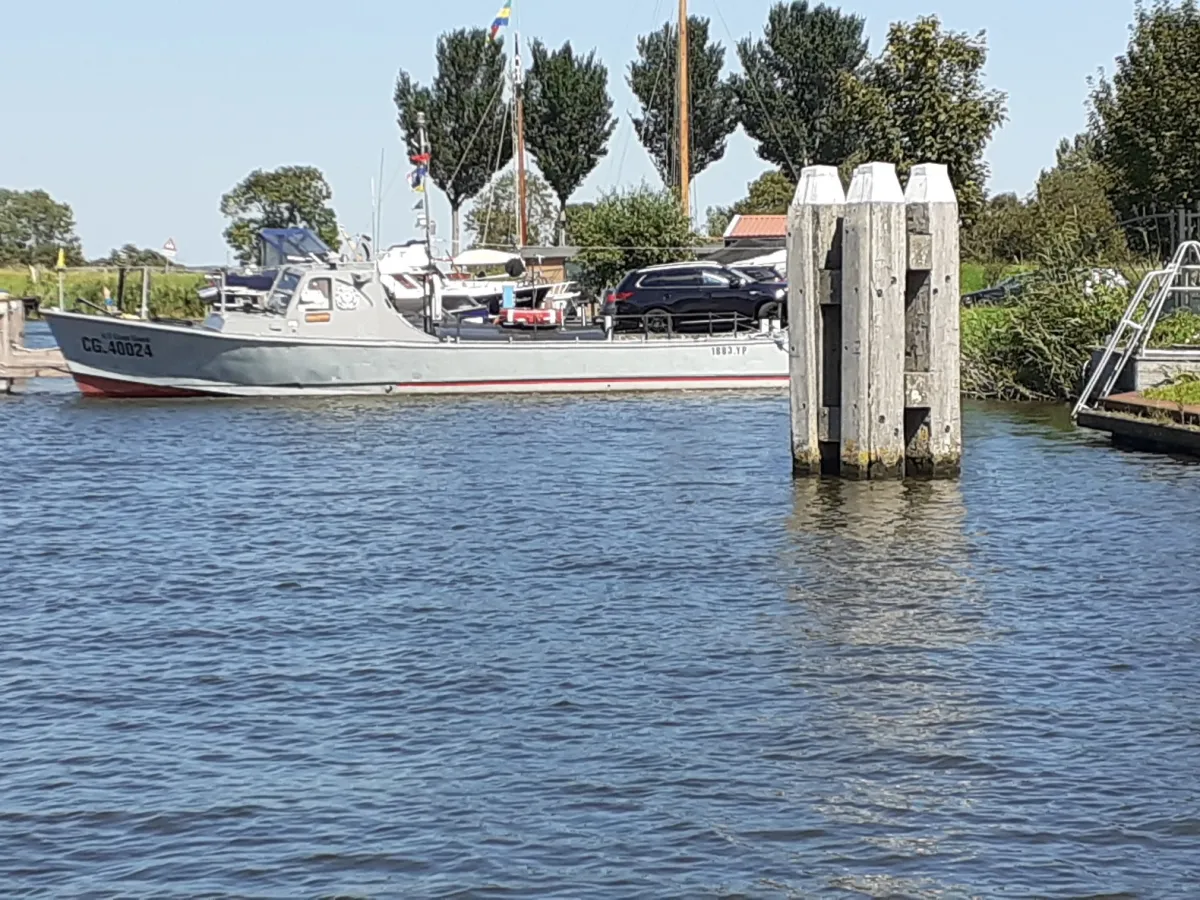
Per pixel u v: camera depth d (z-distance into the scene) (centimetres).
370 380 3822
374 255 3897
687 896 898
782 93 8775
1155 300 2895
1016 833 973
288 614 1562
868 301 2211
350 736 1171
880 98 3978
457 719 1202
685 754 1114
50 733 1194
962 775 1066
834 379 2311
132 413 3562
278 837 988
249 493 2395
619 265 5706
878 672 1303
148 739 1175
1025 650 1366
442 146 8631
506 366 3869
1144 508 2053
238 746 1155
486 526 2045
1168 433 2516
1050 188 5500
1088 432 2906
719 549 1852
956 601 1560
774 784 1055
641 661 1348
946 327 2253
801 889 904
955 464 2295
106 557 1883
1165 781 1048
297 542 1964
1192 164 4178
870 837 970
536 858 949
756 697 1240
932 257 2227
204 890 918
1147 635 1408
